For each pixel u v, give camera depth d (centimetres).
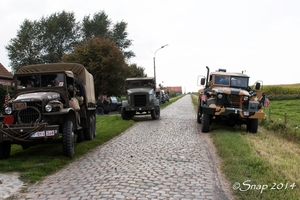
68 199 548
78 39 5478
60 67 1157
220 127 1495
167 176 680
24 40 5241
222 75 1520
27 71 1137
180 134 1327
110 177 681
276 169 684
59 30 5325
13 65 5275
